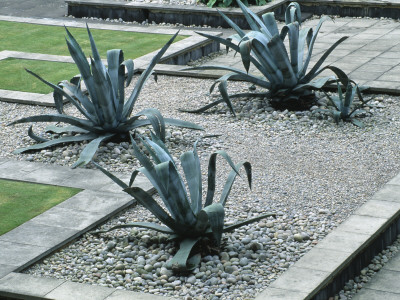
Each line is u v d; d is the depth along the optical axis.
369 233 6.13
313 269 5.55
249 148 8.29
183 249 5.77
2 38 13.52
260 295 5.20
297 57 9.38
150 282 5.54
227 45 9.23
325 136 8.62
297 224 6.44
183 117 9.41
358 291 5.79
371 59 11.57
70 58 12.10
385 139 8.48
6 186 7.30
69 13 15.48
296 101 9.51
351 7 14.81
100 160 7.95
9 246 6.00
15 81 10.89
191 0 15.10
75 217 6.52
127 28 14.07
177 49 12.21
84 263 5.87
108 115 8.13
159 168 5.47
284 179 7.42
